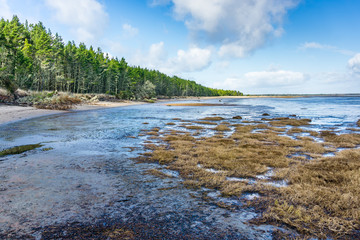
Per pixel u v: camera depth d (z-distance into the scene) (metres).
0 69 37.81
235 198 5.16
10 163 7.56
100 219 4.05
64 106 37.94
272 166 7.88
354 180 6.12
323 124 22.41
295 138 14.50
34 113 27.98
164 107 55.94
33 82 57.09
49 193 5.12
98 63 95.75
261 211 4.53
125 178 6.41
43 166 7.29
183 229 3.80
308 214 4.32
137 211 4.43
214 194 5.39
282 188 5.58
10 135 13.59
